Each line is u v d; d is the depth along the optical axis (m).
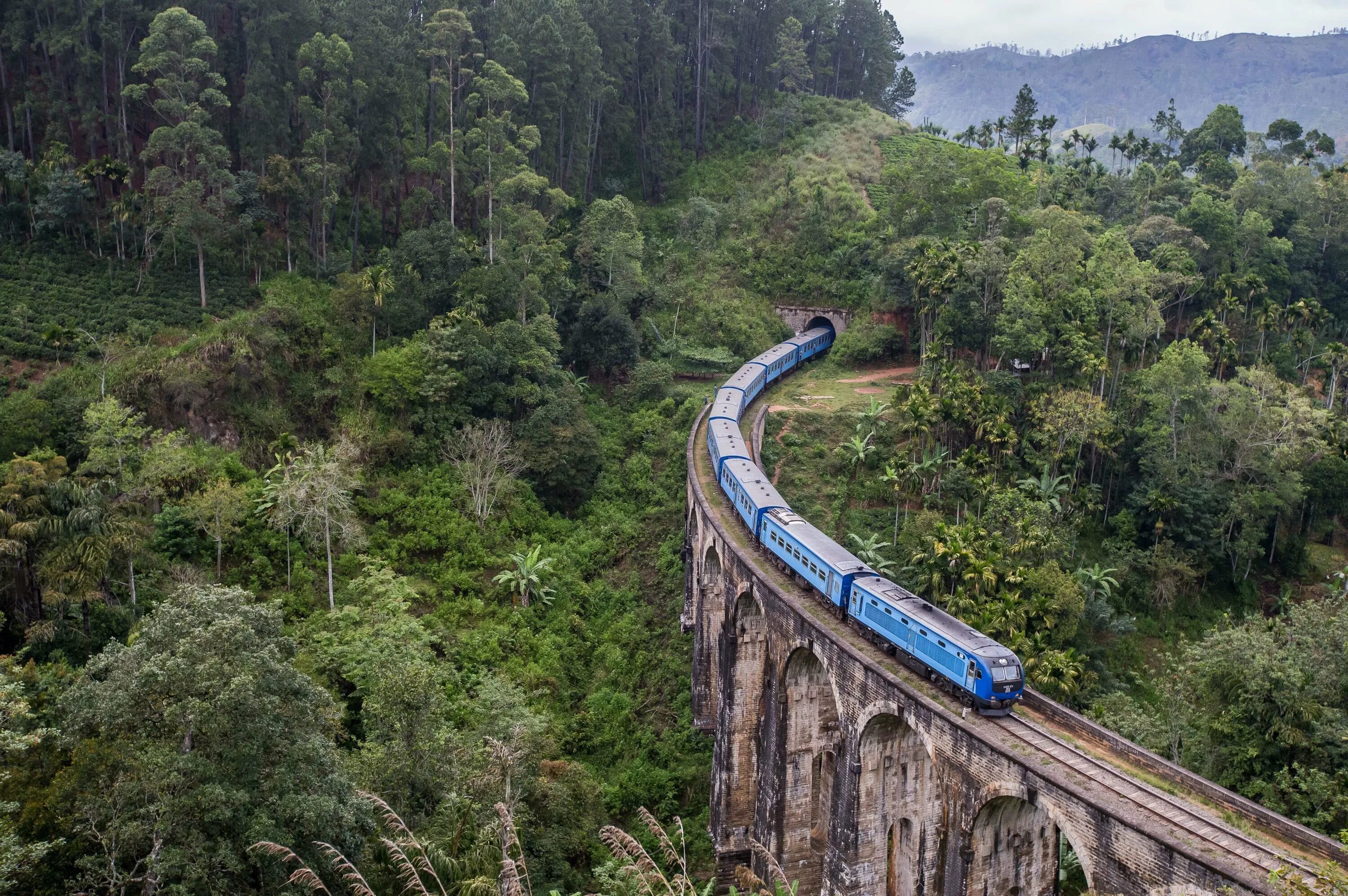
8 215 82.62
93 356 74.31
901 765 43.00
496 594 69.75
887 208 129.38
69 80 91.25
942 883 37.31
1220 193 125.31
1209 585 82.69
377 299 82.88
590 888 46.34
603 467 88.19
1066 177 133.75
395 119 103.25
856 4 179.38
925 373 93.50
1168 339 103.25
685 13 153.12
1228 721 49.38
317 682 51.44
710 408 91.00
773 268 123.62
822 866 52.34
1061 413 80.44
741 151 150.00
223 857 31.67
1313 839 28.72
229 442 72.31
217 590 38.34
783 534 53.50
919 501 82.88
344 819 34.41
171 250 86.06
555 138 119.88
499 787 44.19
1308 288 115.75
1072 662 60.12
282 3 96.00
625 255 109.31
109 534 52.62
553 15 125.38
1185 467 81.75
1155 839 28.16
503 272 89.94
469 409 82.06
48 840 32.41
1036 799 32.41
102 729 33.81
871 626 44.22
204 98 84.25
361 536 67.38
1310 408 81.44
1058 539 72.75
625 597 74.56
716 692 62.62
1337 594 70.00
